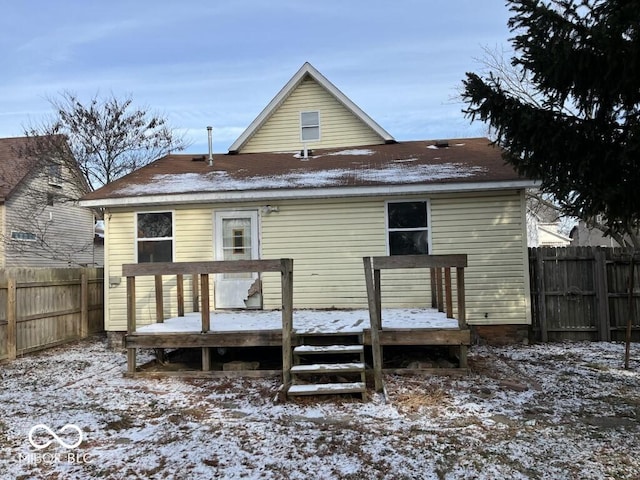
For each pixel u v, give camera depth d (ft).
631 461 11.61
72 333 31.55
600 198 17.43
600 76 17.11
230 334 20.89
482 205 28.60
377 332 18.53
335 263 29.73
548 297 28.86
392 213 29.45
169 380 20.56
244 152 43.14
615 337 28.45
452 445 12.74
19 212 58.23
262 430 14.07
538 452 12.22
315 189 28.48
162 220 30.81
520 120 18.42
